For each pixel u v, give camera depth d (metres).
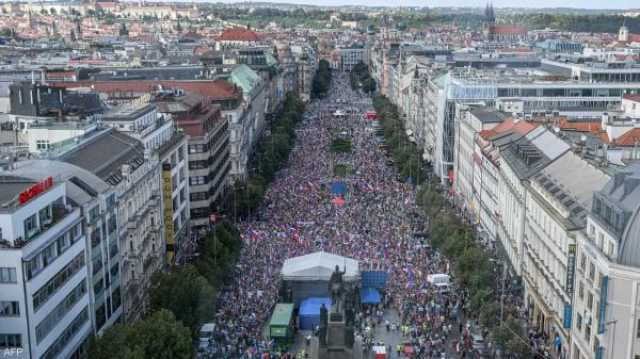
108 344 120.06
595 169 159.12
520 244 180.62
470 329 155.88
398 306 170.25
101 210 145.50
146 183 179.50
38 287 117.69
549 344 153.25
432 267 194.38
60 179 137.88
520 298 178.88
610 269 116.69
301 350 152.00
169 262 195.00
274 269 193.62
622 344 117.31
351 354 131.25
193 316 146.12
